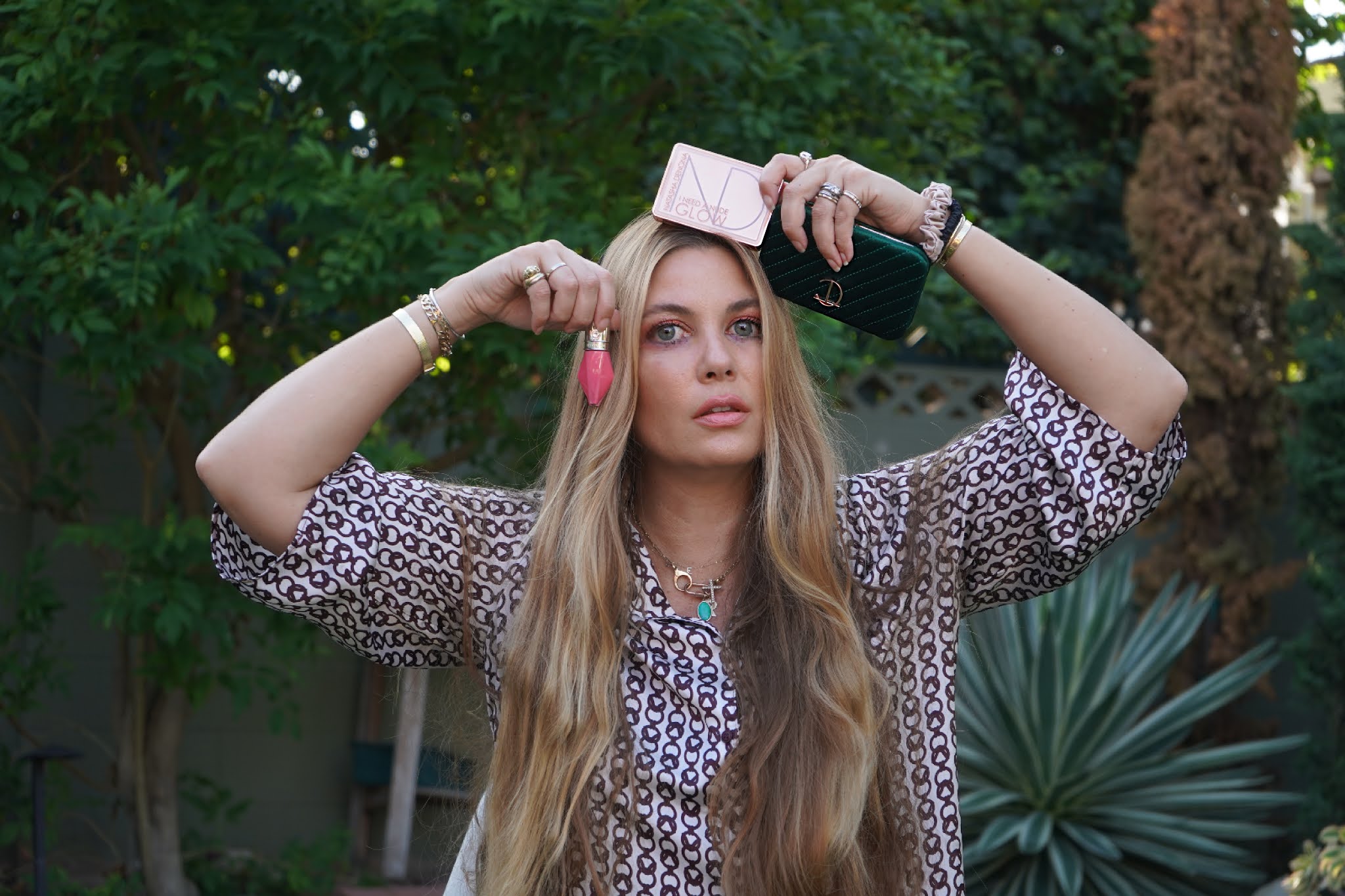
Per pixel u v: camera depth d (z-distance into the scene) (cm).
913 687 129
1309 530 455
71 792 469
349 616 128
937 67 424
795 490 129
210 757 501
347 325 418
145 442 472
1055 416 126
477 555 132
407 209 344
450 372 416
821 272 128
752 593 129
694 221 128
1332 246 455
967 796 402
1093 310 125
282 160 355
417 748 491
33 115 335
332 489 126
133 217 330
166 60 329
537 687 127
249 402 461
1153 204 512
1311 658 453
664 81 388
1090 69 577
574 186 388
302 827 511
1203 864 400
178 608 361
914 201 128
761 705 123
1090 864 401
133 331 354
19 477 468
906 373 540
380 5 332
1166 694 516
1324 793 454
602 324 128
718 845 119
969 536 130
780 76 362
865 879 122
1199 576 510
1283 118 509
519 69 366
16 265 332
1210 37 502
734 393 125
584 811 122
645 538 133
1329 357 444
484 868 134
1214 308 504
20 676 417
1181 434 127
